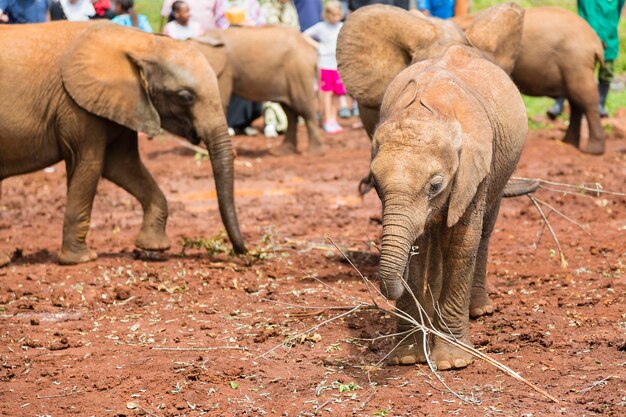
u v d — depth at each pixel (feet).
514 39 27.45
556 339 23.49
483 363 22.02
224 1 56.03
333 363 22.50
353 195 42.98
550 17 47.09
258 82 51.08
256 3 57.88
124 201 42.68
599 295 26.84
